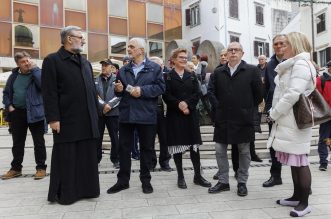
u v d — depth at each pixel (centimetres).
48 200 449
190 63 641
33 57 1941
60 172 448
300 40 400
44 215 402
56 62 455
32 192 504
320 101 387
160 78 497
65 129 451
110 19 2161
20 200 464
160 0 2338
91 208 425
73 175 450
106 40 2145
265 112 535
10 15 1881
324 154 624
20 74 598
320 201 436
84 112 464
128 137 507
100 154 681
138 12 2255
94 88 486
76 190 457
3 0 1867
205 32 2645
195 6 2734
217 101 494
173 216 388
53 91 449
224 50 674
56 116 447
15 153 600
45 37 1977
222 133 480
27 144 1084
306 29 2566
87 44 2084
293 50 401
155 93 488
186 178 580
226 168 492
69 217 393
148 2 2289
